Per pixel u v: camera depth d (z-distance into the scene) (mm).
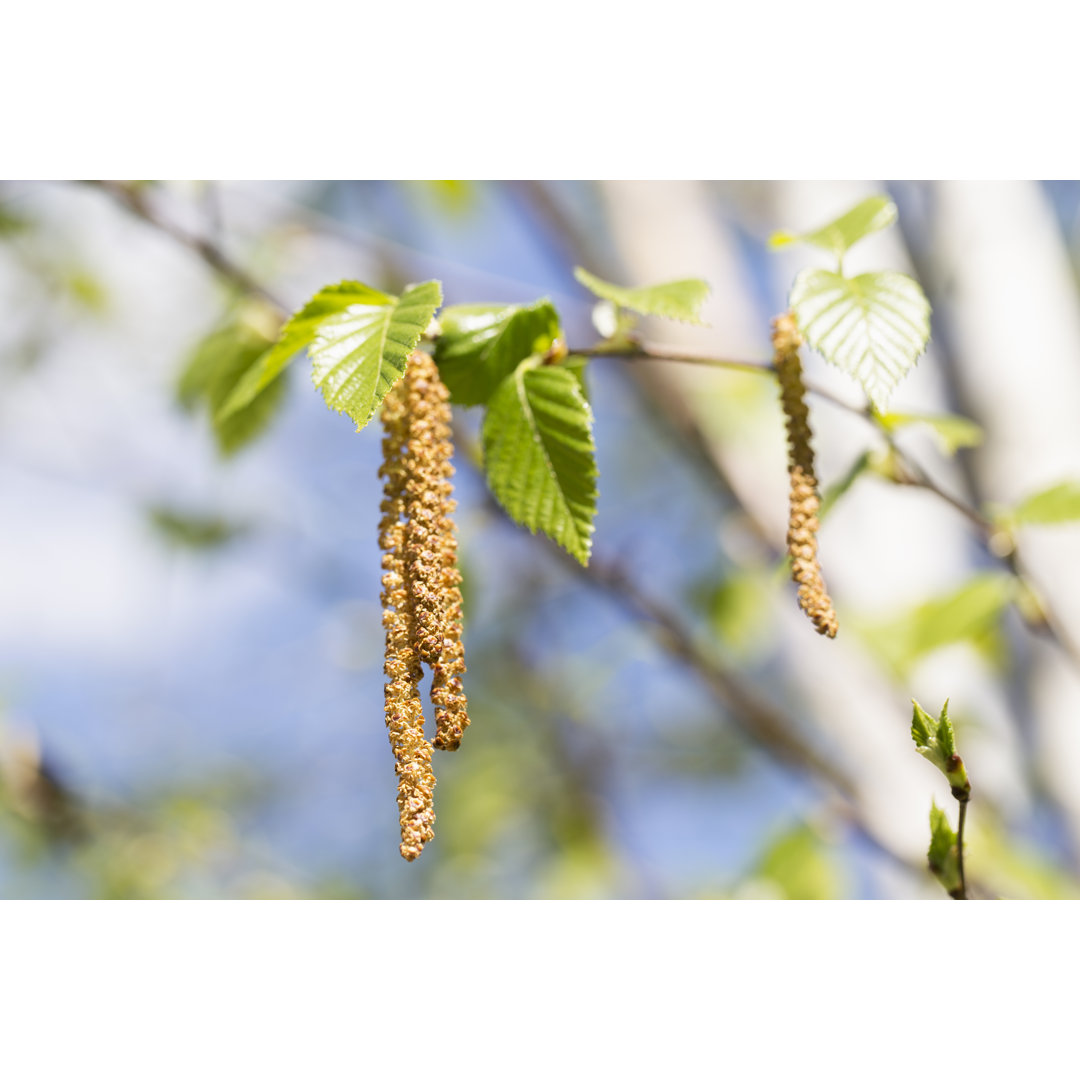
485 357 441
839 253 444
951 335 725
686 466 987
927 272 754
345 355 416
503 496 434
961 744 683
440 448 418
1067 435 663
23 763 812
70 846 865
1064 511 494
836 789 590
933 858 422
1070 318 703
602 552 609
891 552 691
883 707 673
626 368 672
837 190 769
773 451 761
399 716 404
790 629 711
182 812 982
